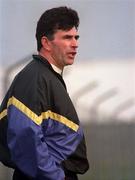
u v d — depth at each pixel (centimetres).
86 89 3656
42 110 815
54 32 851
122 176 4122
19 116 805
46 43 856
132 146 4181
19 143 793
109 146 4122
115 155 4147
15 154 796
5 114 853
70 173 845
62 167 828
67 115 830
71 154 828
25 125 795
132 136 4175
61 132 822
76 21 862
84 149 862
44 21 855
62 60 856
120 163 4150
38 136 792
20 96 820
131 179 4119
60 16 850
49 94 826
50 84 830
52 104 826
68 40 855
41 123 807
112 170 4122
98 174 4094
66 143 823
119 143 4150
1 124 856
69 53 855
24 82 829
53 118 824
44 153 793
